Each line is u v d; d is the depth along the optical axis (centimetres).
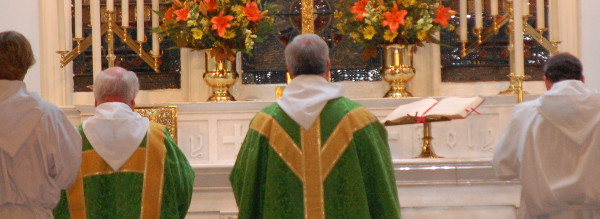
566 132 509
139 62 830
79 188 497
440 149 717
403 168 584
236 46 732
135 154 500
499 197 589
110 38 746
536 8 830
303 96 451
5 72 448
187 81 822
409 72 737
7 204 450
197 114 712
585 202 515
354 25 750
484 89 821
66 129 457
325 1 818
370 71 820
